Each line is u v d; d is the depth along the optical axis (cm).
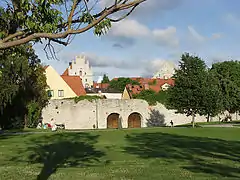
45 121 5281
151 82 8225
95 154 1962
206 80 4250
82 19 540
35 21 572
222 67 6500
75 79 7038
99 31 541
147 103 5653
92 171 1389
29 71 4256
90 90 8731
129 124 5591
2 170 1420
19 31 572
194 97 4203
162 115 5647
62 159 1767
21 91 4603
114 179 1233
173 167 1511
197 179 1238
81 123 5375
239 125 4762
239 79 6569
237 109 6209
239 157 1850
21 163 1639
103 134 3328
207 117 5959
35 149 2172
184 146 2366
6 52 710
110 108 5512
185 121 5759
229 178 1256
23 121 4831
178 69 4350
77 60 12431
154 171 1403
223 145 2427
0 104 4244
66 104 5372
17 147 2283
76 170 1416
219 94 4319
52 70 6341
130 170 1422
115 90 9275
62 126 5209
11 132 3772
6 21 589
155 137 3036
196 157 1845
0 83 3997
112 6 509
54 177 1260
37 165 1571
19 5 573
